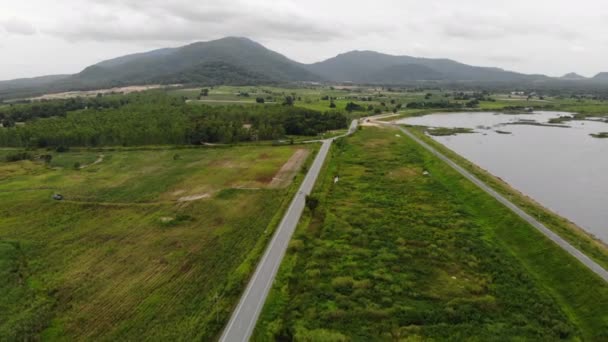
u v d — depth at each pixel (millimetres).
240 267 46531
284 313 38688
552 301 40844
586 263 46062
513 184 91375
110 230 60594
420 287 43625
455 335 35219
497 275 46031
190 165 101062
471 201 72562
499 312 38969
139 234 58906
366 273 46469
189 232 59406
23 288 44281
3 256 51312
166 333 36000
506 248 53938
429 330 36031
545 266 47938
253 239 56188
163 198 75750
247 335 34969
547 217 62188
